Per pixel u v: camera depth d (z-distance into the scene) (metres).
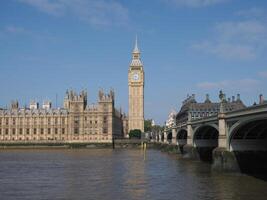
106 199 62.25
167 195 64.88
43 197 64.12
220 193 65.69
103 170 104.31
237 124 85.19
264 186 71.88
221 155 92.62
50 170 105.00
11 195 66.00
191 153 138.75
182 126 161.25
